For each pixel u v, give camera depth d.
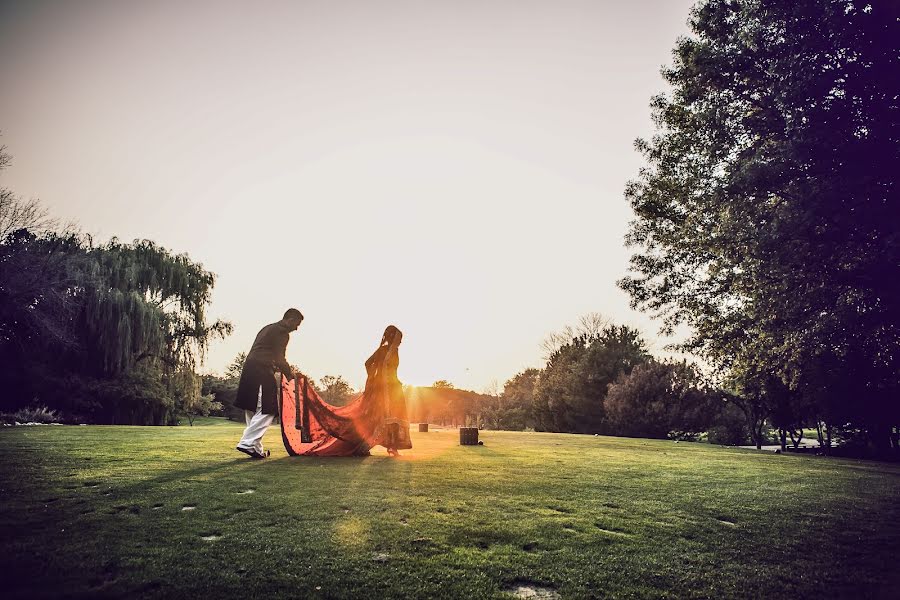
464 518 4.43
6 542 3.41
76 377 27.66
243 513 4.25
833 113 12.27
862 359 17.28
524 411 73.88
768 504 5.85
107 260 31.61
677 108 18.86
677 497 5.91
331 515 4.30
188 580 3.03
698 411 32.00
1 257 25.48
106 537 3.60
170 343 34.84
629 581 3.43
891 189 12.14
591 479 6.73
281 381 8.05
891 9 11.98
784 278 13.86
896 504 6.30
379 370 8.55
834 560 4.14
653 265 21.50
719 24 16.17
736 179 13.41
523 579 3.35
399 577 3.22
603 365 47.81
